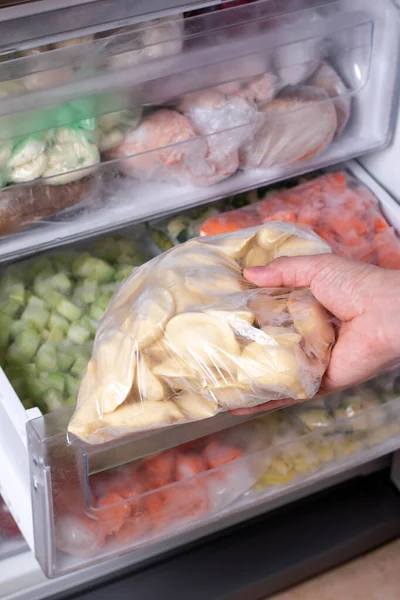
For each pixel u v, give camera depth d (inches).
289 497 46.1
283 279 34.1
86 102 35.9
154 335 31.4
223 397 31.6
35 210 37.8
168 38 36.5
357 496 48.3
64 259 43.4
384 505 47.9
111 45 35.4
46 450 31.0
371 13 40.6
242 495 37.0
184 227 44.9
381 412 38.1
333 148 44.7
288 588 46.9
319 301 34.0
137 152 39.1
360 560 48.6
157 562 44.3
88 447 31.9
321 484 46.9
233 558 44.8
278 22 38.5
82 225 39.3
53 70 34.5
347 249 43.6
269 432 36.4
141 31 35.8
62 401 37.7
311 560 45.5
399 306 31.7
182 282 33.2
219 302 32.4
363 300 32.5
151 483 34.7
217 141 40.3
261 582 44.3
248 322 31.3
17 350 39.2
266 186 47.7
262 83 40.2
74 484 32.2
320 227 44.6
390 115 44.2
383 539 48.1
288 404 34.9
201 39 37.1
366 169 48.6
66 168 37.0
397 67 42.3
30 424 31.6
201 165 40.9
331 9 39.5
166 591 43.1
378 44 42.0
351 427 37.7
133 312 32.7
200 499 35.8
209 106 39.6
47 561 33.6
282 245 36.6
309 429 37.0
